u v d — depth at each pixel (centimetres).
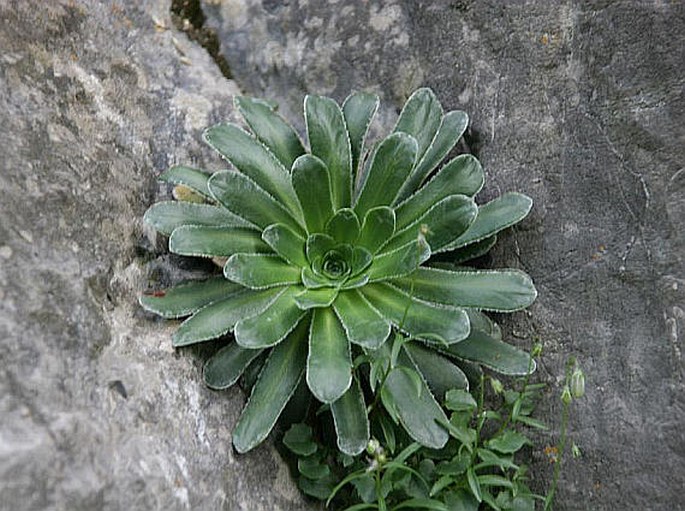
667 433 24
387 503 25
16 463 19
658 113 26
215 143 27
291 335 26
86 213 25
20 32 26
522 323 28
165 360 25
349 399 25
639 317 25
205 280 27
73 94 27
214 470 23
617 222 26
